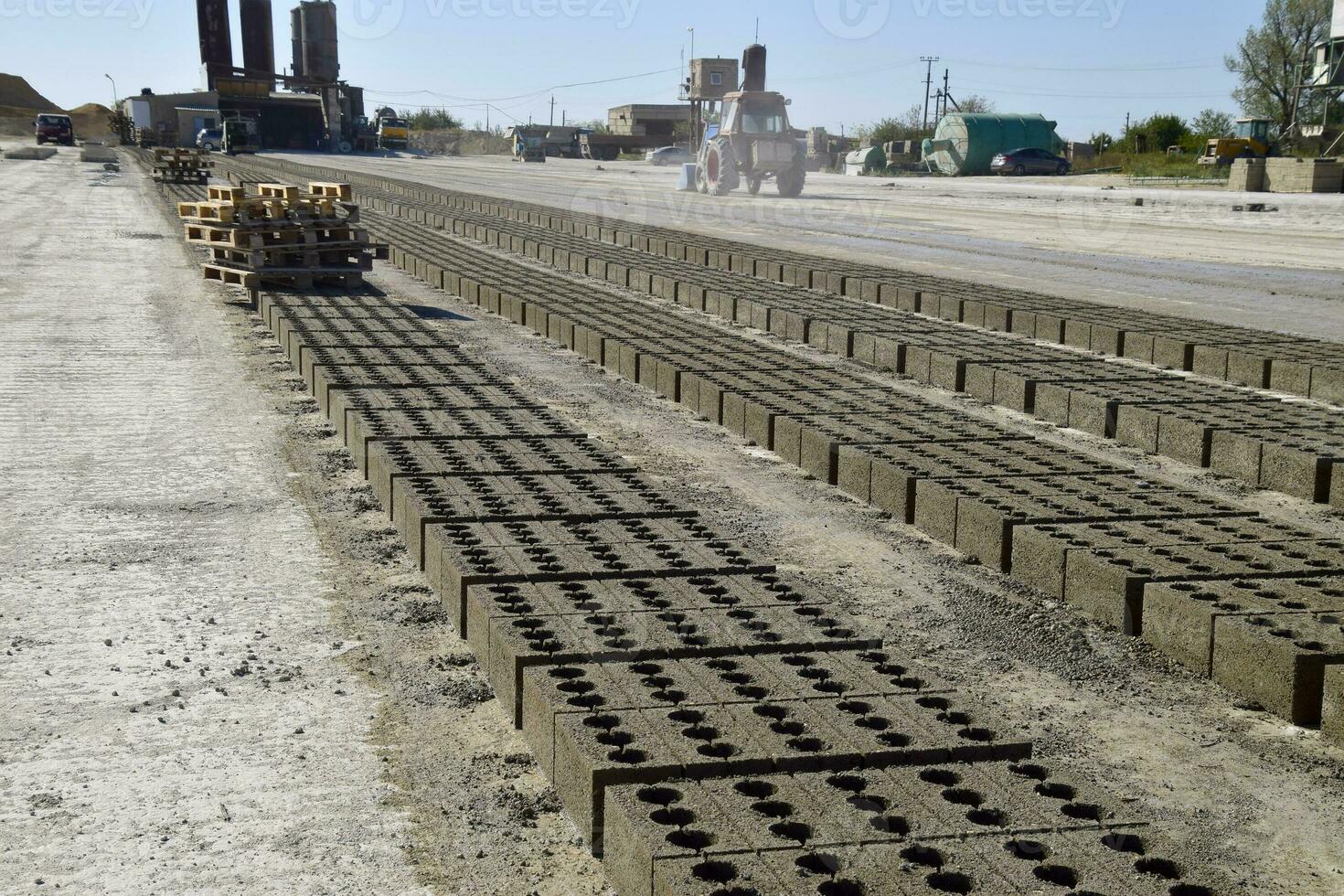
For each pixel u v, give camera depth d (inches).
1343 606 220.4
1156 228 1240.8
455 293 720.3
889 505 314.2
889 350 517.0
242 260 682.8
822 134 3198.8
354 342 487.2
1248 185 1792.6
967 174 2610.7
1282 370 458.3
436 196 1596.9
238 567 259.8
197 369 475.2
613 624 201.9
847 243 1093.1
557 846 156.1
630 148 4106.8
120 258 843.4
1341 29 2116.1
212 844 154.9
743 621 205.3
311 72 3919.8
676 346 493.0
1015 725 195.9
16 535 277.0
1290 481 334.6
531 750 179.8
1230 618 213.6
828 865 131.3
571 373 492.7
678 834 135.0
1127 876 128.6
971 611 247.4
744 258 836.6
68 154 2822.3
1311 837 163.5
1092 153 3213.6
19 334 540.1
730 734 160.6
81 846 153.6
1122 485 306.0
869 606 248.7
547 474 303.4
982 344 516.1
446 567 234.8
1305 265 906.1
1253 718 201.2
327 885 146.7
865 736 160.7
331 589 248.4
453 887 146.8
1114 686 213.2
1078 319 565.6
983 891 124.7
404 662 213.6
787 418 369.7
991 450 338.0
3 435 367.2
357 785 170.7
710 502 320.5
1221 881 131.2
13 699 194.5
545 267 893.2
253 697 197.6
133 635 221.3
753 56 1673.2
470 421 356.2
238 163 2463.1
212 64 3668.8
